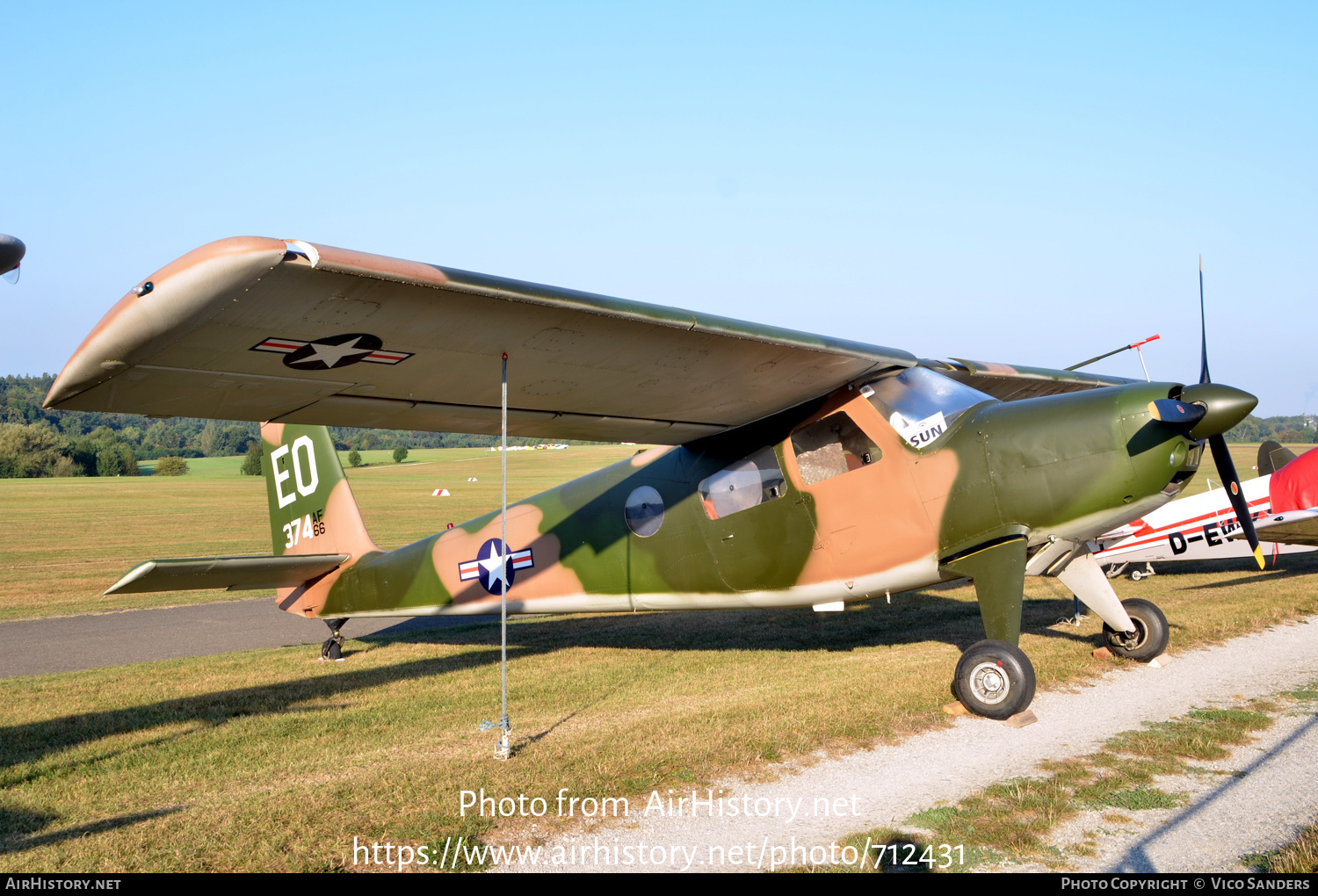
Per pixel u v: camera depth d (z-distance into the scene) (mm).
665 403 6828
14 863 3715
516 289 4531
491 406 6418
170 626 12945
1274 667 7055
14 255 2773
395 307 4422
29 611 14570
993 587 6211
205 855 3764
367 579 9859
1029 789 4422
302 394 5504
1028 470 6258
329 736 5855
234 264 3727
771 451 7438
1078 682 6793
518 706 6648
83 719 6598
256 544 25281
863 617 10844
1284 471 12617
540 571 8898
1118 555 13523
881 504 6832
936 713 5871
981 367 8906
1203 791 4371
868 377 6984
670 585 8125
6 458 84000
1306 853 3506
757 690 6773
